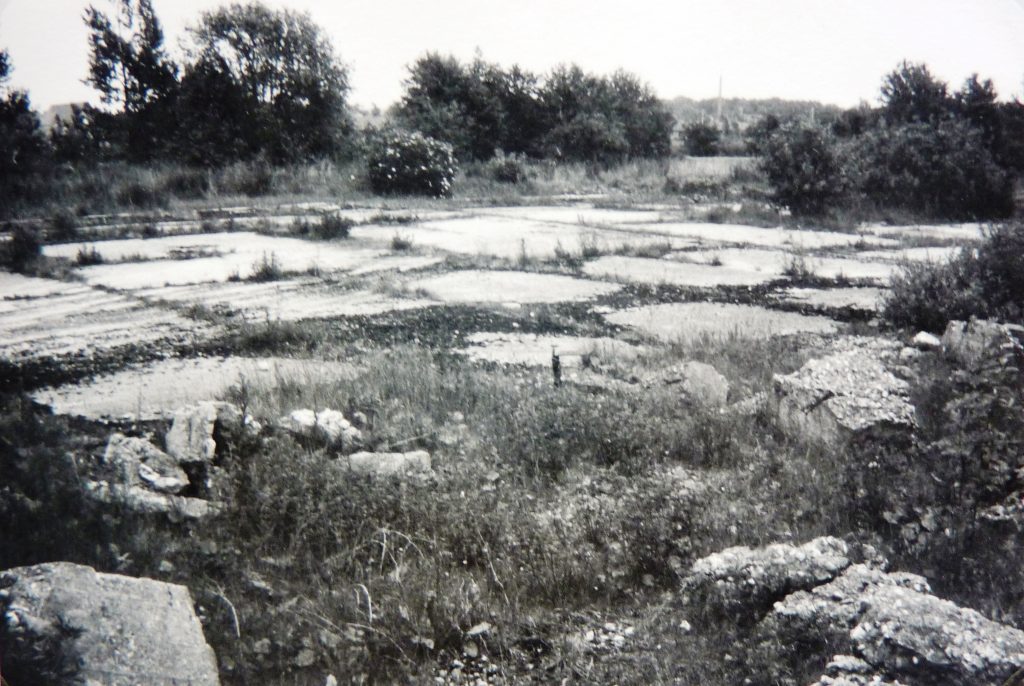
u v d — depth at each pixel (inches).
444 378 233.5
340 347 276.5
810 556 130.0
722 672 115.4
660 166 1238.3
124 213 713.0
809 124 726.5
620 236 589.9
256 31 1011.3
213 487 153.2
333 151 1106.1
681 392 220.1
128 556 128.0
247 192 873.5
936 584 134.8
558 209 799.7
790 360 262.2
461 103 1256.8
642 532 149.5
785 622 119.7
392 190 892.0
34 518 134.1
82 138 930.1
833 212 711.1
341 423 190.1
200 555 133.1
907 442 187.6
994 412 177.9
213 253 490.6
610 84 1385.3
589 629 128.0
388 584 132.2
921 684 104.1
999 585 134.3
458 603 128.5
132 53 966.4
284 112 1059.3
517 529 150.3
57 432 181.5
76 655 98.3
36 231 491.5
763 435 203.9
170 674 99.7
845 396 199.5
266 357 265.1
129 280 402.6
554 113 1339.8
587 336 303.0
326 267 442.9
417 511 152.5
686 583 135.1
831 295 383.9
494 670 117.4
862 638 110.8
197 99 1001.5
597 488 170.6
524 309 345.1
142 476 155.6
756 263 477.7
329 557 139.0
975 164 730.8
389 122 1204.5
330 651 115.3
